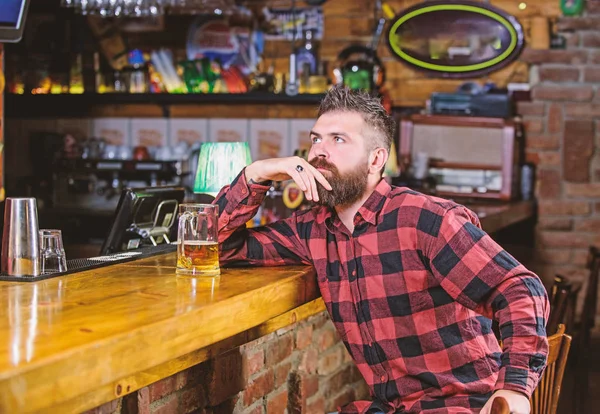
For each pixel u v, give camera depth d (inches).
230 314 74.8
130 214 114.0
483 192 217.0
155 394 84.3
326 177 87.2
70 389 56.3
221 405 98.7
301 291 89.0
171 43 229.8
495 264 80.9
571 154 229.5
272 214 179.8
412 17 197.0
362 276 88.0
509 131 215.0
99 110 234.5
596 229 229.9
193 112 232.4
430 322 86.2
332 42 230.7
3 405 51.2
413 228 85.3
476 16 194.7
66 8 225.8
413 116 219.9
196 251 87.0
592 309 176.9
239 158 124.9
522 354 75.7
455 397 84.8
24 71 221.9
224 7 198.1
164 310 69.3
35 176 229.3
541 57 228.7
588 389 180.7
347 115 87.7
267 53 229.9
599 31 226.1
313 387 127.6
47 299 74.5
